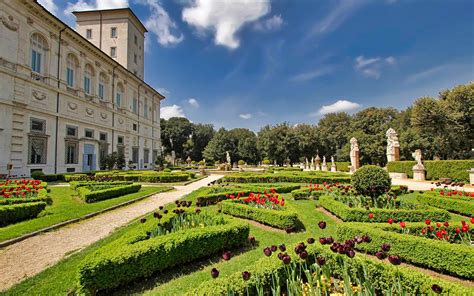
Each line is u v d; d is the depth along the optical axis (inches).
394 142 893.8
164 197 408.2
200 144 2458.2
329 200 282.0
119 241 142.6
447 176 660.7
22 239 196.5
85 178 639.1
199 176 885.2
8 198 294.2
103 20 1366.9
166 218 191.3
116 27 1363.2
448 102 1007.6
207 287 98.3
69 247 181.8
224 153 2155.5
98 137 1042.1
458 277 136.5
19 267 149.9
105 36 1362.0
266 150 2004.2
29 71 709.3
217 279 104.6
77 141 902.4
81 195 368.8
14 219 241.0
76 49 914.7
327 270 107.7
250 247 179.9
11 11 657.0
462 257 133.8
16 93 663.8
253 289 103.3
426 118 1051.9
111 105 1147.3
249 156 2158.0
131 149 1347.2
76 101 904.3
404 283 103.7
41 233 212.2
